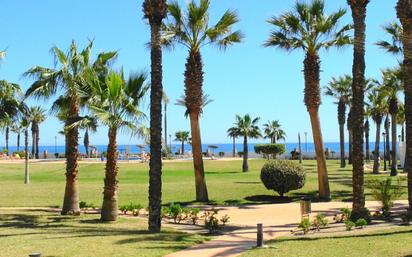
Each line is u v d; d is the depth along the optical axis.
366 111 56.00
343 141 55.31
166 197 26.83
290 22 26.11
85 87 19.33
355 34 17.08
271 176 26.39
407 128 16.31
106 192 18.91
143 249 12.52
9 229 16.39
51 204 24.17
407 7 16.39
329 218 18.89
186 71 25.84
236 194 27.70
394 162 41.16
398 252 11.12
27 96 19.92
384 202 18.81
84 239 13.97
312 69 26.50
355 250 11.61
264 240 14.23
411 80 16.27
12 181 37.12
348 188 30.52
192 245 13.55
